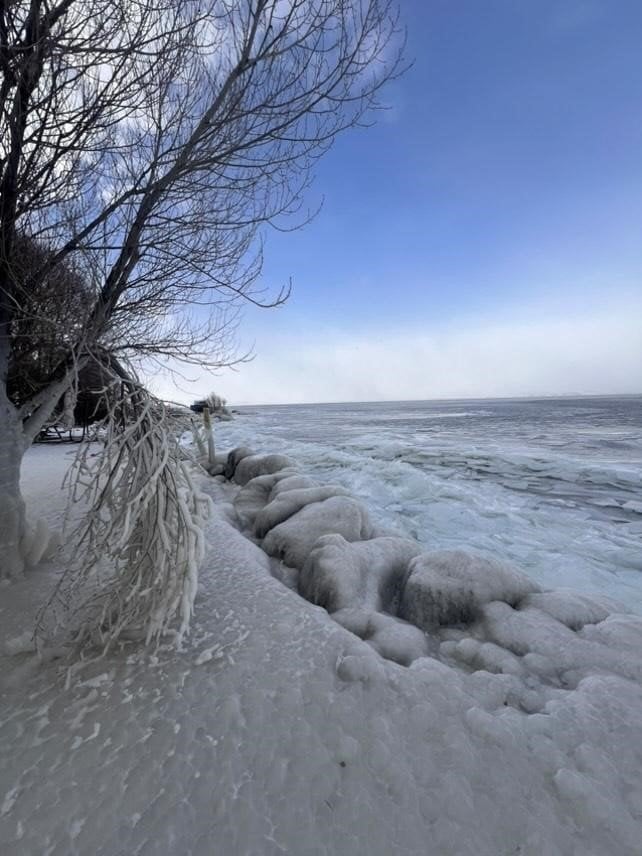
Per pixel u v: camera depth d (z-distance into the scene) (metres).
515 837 1.46
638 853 1.42
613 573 5.45
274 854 1.39
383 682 2.24
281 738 1.86
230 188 3.47
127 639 2.60
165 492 2.52
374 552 4.10
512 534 7.07
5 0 2.38
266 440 22.27
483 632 3.12
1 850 1.39
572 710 2.07
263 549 5.01
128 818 1.50
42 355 4.10
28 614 2.90
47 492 7.33
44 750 1.78
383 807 1.56
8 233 3.12
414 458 15.01
